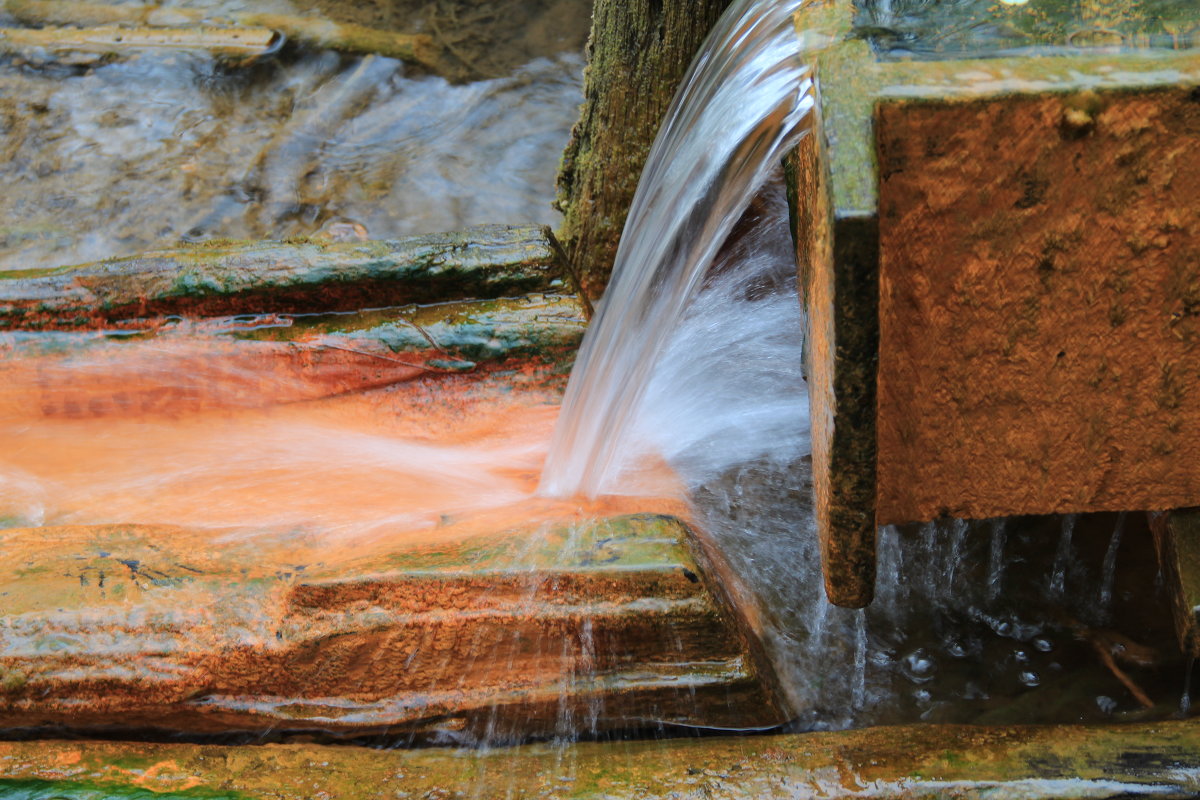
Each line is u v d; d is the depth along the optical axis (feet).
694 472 13.28
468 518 11.95
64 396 14.53
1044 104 8.15
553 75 25.55
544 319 14.55
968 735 9.84
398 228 21.09
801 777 9.54
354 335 14.53
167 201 21.77
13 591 10.77
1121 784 9.18
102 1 28.14
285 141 23.58
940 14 9.94
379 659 10.50
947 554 12.66
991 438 9.64
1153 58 8.39
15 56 25.90
